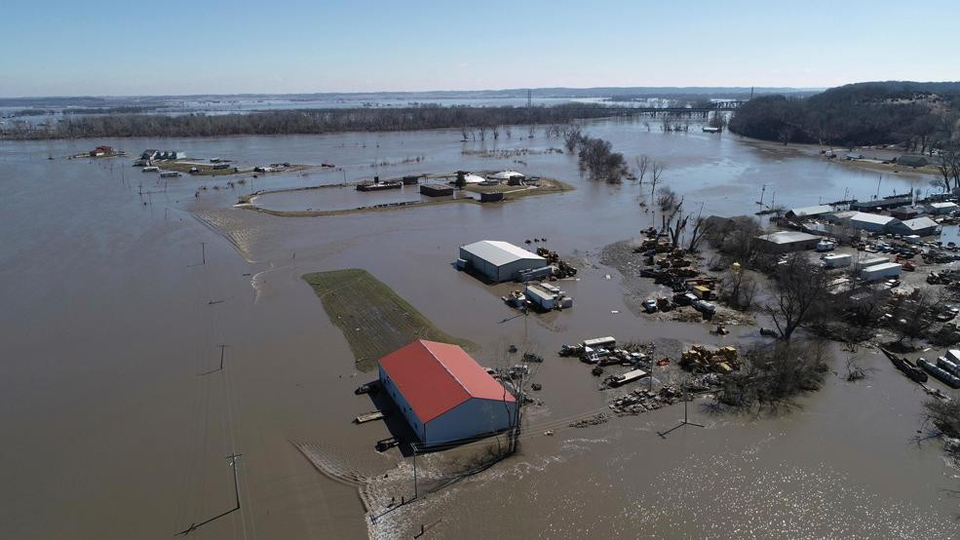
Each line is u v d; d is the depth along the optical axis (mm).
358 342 61719
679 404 49969
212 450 44312
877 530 36625
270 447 44438
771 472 41625
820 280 64062
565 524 36906
